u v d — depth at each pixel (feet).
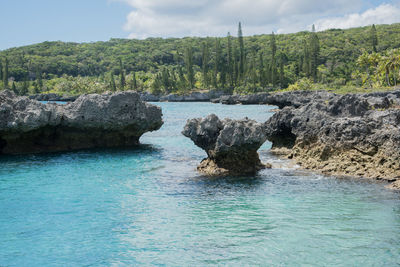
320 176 58.44
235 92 467.93
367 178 55.83
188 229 37.47
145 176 60.54
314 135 70.28
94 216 41.57
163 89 524.11
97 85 539.70
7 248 33.37
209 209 43.68
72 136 85.40
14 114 75.25
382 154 57.16
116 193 50.70
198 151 85.25
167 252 32.24
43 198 48.32
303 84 395.96
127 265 29.99
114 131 88.58
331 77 453.17
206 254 31.73
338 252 31.65
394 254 31.04
